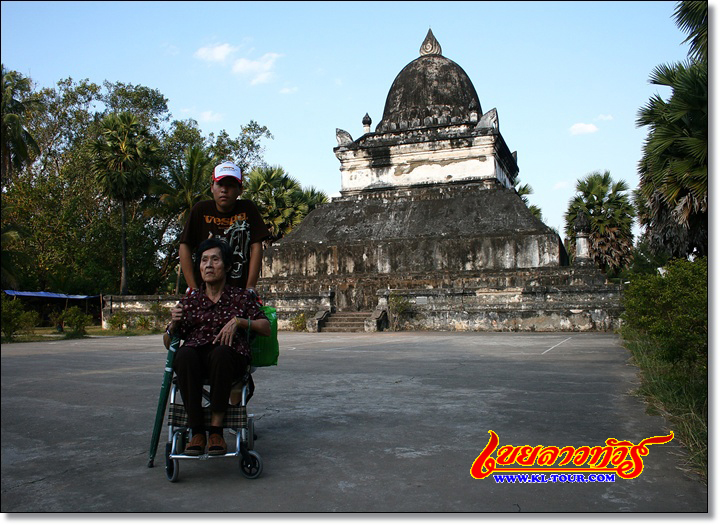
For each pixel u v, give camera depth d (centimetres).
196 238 448
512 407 578
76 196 3544
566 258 2931
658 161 1355
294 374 861
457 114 3197
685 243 1484
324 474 366
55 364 1037
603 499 321
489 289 2195
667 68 1397
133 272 3578
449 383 754
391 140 3073
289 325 2395
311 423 516
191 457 352
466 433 470
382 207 2967
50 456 417
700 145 1220
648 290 791
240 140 4266
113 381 805
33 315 1939
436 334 1984
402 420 523
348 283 2597
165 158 3806
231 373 367
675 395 585
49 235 3356
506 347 1352
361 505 311
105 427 513
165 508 310
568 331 2047
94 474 373
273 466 385
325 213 3058
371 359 1084
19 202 3294
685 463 388
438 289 2248
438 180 2977
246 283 446
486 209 2748
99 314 3394
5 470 382
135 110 4016
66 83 3900
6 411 586
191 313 392
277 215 3744
